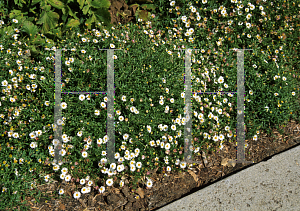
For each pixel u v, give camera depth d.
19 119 2.93
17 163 2.73
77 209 2.60
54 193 2.71
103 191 2.72
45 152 2.88
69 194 2.73
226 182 2.87
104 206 2.65
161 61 3.58
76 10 4.00
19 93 3.04
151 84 3.42
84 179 2.75
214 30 4.51
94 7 3.89
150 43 3.83
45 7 3.67
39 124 2.92
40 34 3.72
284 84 3.96
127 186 2.83
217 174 3.08
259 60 4.16
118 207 2.65
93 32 3.78
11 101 2.89
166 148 3.04
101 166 2.83
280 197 2.70
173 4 4.50
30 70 3.18
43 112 2.96
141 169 2.93
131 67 3.48
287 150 3.35
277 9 4.93
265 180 2.89
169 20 4.54
